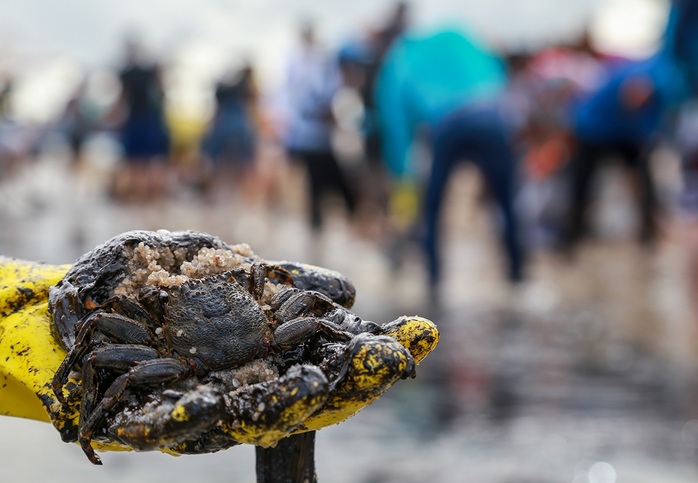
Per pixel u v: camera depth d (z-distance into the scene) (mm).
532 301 8914
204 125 21531
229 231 15156
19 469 3955
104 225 15672
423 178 9758
